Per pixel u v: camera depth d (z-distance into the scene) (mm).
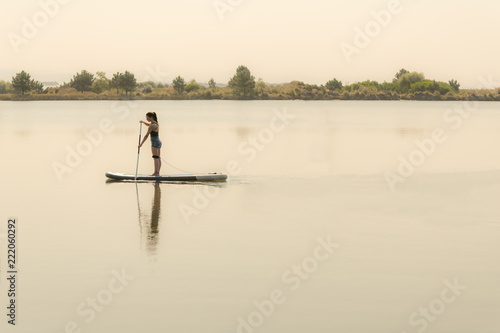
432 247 10773
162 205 14500
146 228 12047
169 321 7410
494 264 9773
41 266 9477
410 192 16641
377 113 78938
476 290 8562
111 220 12758
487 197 15914
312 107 109500
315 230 12016
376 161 24016
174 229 11984
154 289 8484
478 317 7617
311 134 38344
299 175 19938
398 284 8805
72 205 14406
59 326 7250
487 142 33312
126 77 183875
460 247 10773
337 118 63062
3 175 19578
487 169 21688
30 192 16281
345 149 28594
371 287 8672
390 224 12609
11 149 27641
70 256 10023
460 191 16891
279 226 12344
